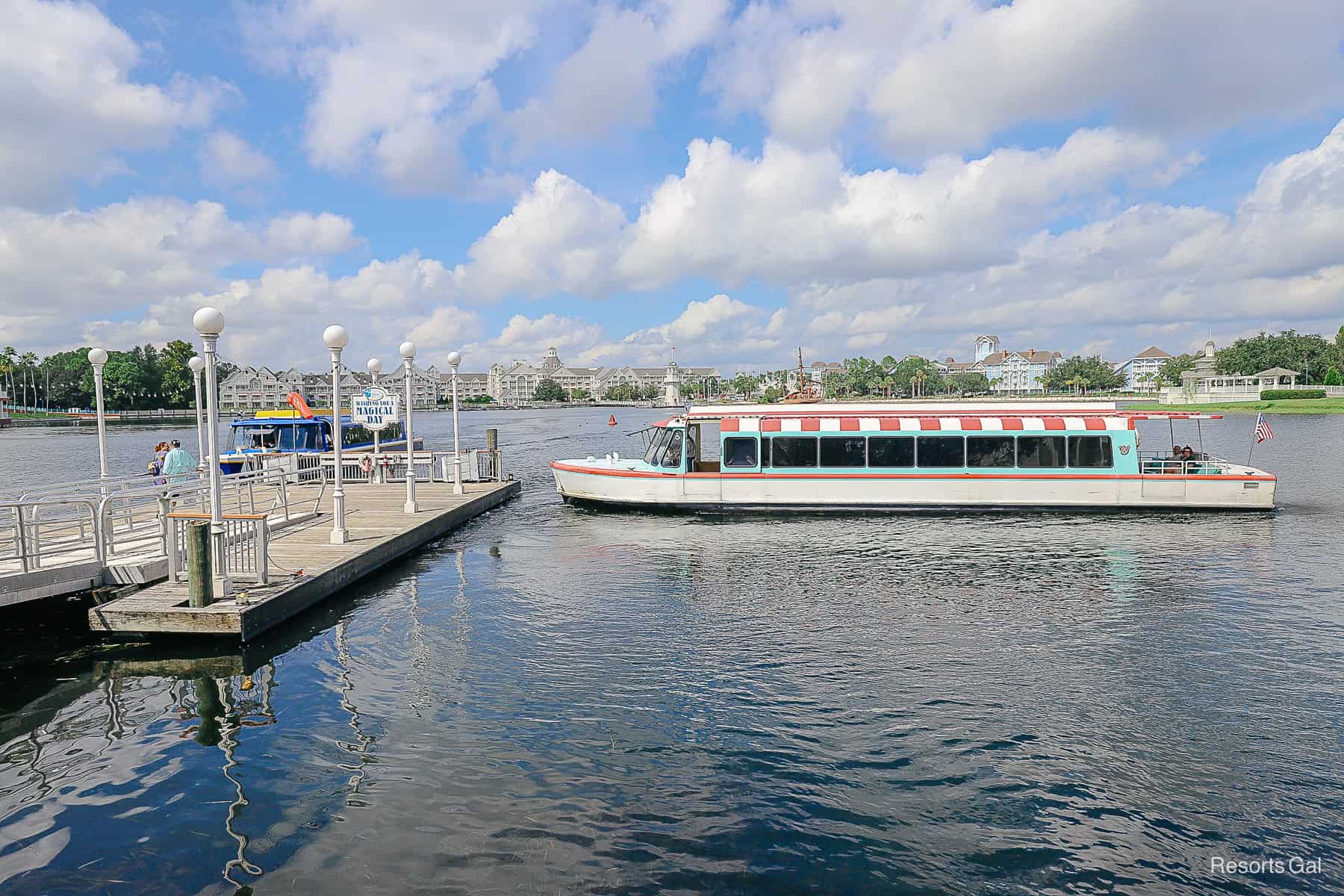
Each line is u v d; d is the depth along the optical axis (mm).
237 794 7672
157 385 159500
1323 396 113500
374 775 8039
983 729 9078
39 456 61375
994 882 6391
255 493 24984
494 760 8359
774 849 6785
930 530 21812
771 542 20266
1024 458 23891
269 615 12414
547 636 12516
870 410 24375
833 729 9086
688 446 25250
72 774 8117
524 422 122938
